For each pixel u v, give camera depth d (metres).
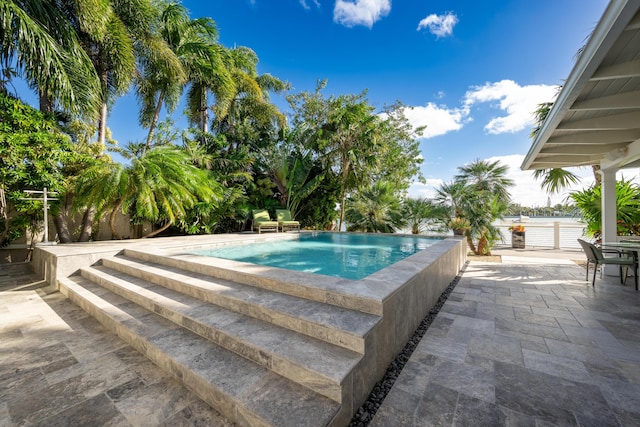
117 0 7.96
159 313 3.01
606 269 5.69
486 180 11.92
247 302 2.61
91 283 4.41
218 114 11.87
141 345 2.51
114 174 6.49
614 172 5.92
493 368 2.31
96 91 7.12
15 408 1.80
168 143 10.38
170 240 7.33
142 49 8.88
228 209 10.44
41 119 6.27
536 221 11.02
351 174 12.80
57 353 2.54
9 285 4.97
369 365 1.98
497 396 1.96
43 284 5.03
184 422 1.69
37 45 5.71
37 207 6.41
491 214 9.26
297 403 1.62
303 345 2.03
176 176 7.41
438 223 10.34
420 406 1.87
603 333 2.96
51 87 6.14
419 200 11.05
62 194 6.97
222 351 2.23
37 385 2.05
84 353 2.54
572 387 2.04
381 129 12.21
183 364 2.05
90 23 6.78
